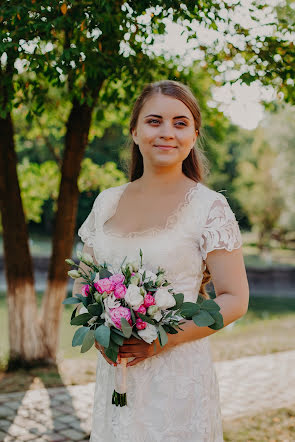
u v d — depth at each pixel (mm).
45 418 4277
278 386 5340
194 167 2244
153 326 1789
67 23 3375
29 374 5539
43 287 16266
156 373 1933
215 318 1819
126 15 3588
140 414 1929
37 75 4223
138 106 2082
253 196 24797
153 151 1990
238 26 3719
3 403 4621
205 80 6285
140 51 4023
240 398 4949
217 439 2061
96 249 2113
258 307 13883
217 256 1933
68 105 6754
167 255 1938
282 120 19016
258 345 7320
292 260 24500
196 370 1964
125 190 2164
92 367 5875
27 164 7832
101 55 3918
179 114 1975
